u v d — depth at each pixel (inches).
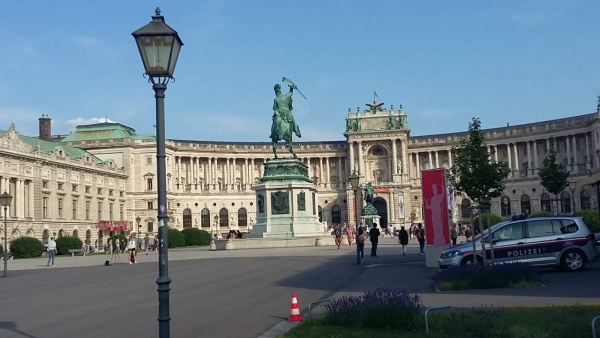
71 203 5477.4
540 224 1419.8
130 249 2800.2
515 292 1053.8
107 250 4554.6
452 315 748.0
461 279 1147.3
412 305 771.4
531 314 770.2
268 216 3179.1
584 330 661.9
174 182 7490.2
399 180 7795.3
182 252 3722.9
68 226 5374.0
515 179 7347.4
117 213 6535.4
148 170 6988.2
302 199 3193.9
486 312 761.0
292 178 3189.0
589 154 6712.6
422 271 1627.7
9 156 4507.9
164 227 559.2
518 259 1396.4
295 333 746.8
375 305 772.6
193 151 7760.8
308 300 1129.4
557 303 884.0
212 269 2022.6
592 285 1109.1
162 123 568.4
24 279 1978.3
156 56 563.2
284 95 3319.4
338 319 787.4
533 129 7298.2
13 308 1174.3
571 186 3572.8
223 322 901.2
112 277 1913.1
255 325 863.1
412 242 4030.5
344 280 1488.7
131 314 1023.0
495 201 7460.6
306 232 3157.0
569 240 1392.7
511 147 7573.8
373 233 2433.6
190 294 1305.4
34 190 4854.8
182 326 876.6
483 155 2647.6
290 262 2191.2
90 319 983.6
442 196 1738.4
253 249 3078.2
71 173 5497.1
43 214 4992.6
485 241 1421.0
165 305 549.3
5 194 2201.0
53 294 1433.3
